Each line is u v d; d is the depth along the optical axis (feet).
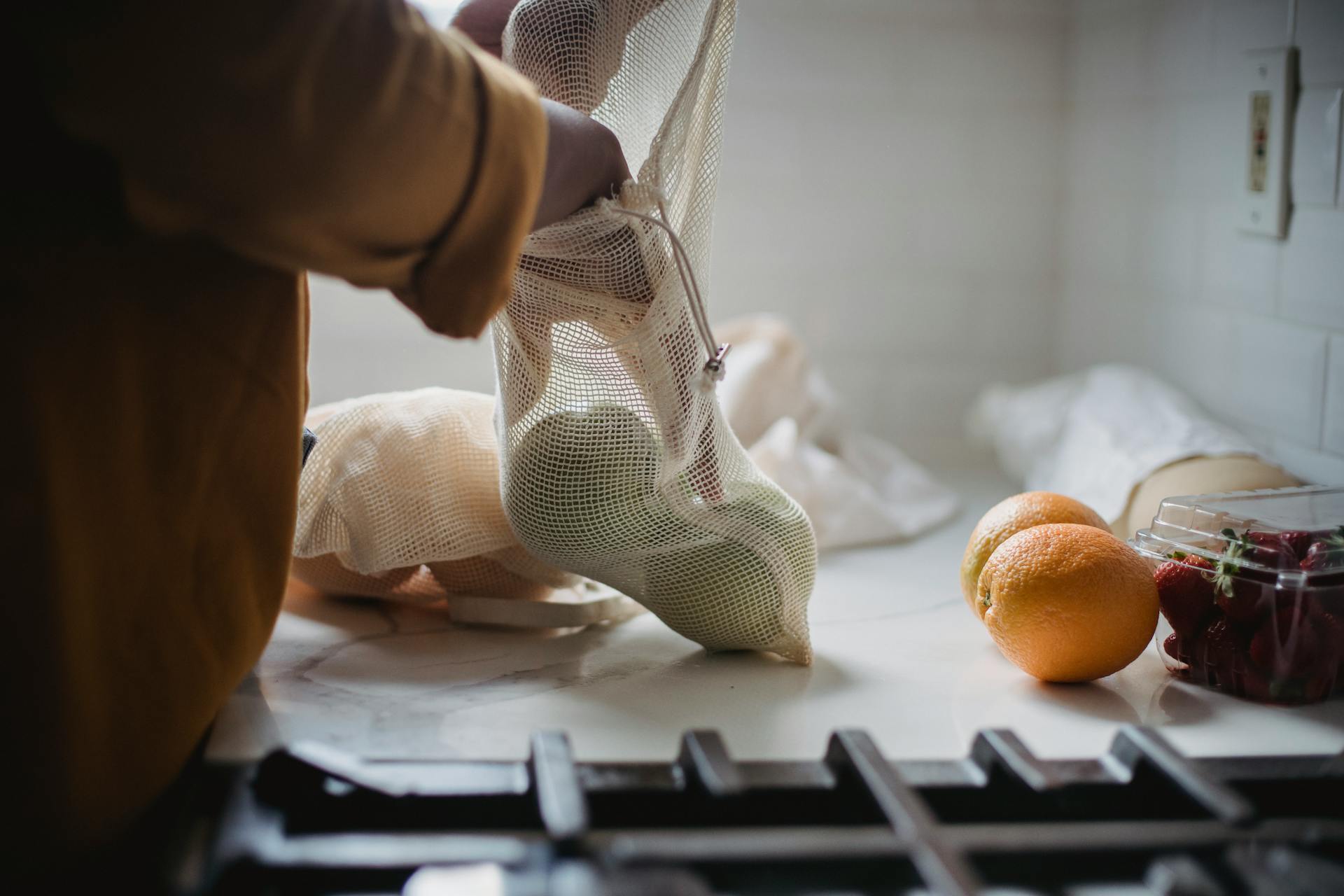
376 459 2.54
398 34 1.40
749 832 1.56
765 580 2.26
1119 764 1.66
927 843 1.34
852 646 2.48
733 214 4.81
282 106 1.31
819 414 3.97
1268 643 2.06
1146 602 2.13
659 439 2.17
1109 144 4.33
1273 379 3.21
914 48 4.70
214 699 1.77
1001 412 4.44
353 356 4.72
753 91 4.72
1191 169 3.68
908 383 4.93
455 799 1.57
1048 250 4.86
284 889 1.33
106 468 1.57
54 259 1.49
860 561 3.25
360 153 1.36
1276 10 3.13
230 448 1.71
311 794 1.55
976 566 2.44
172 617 1.69
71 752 1.55
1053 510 2.42
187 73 1.28
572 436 2.19
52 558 1.51
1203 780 1.51
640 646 2.48
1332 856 1.41
